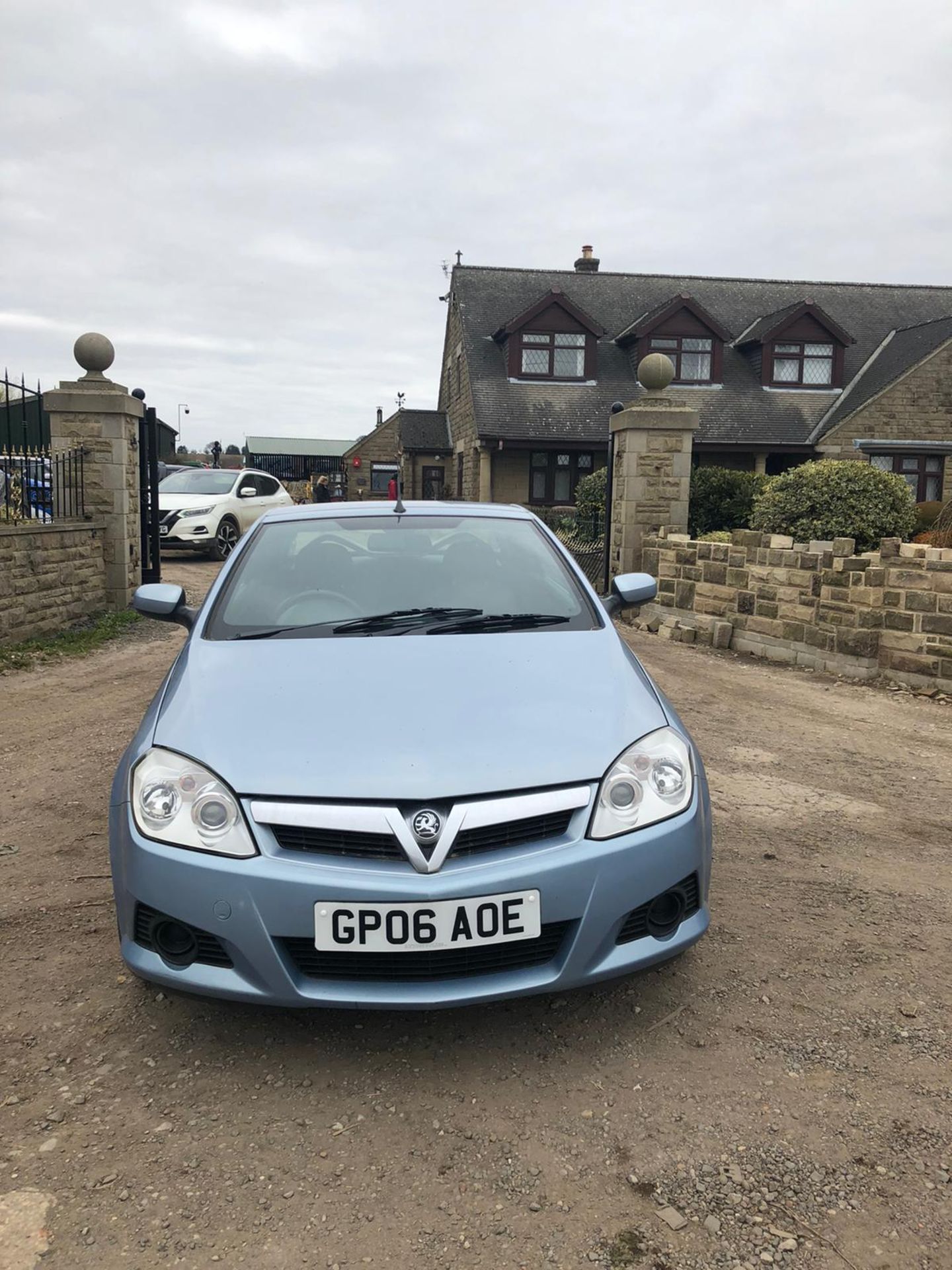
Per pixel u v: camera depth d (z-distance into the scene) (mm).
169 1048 2605
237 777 2414
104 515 10836
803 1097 2391
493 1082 2455
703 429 23969
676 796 2609
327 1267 1868
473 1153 2191
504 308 27891
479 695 2750
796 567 8359
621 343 26391
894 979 2988
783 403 25109
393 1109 2352
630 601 4031
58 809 4535
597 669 3014
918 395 23484
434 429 31281
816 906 3531
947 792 4910
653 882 2488
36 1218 1983
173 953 2436
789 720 6391
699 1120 2305
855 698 7047
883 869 3898
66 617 9742
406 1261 1883
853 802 4750
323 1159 2172
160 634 9938
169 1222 1978
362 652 3031
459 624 3326
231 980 2367
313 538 3895
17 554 8633
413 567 3711
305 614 3387
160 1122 2293
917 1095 2396
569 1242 1930
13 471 9508
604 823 2457
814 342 25422
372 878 2305
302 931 2307
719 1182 2098
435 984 2365
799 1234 1949
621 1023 2730
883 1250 1904
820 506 10695
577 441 23984
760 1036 2662
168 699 2881
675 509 11469
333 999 2330
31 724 6117
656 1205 2031
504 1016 2768
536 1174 2123
